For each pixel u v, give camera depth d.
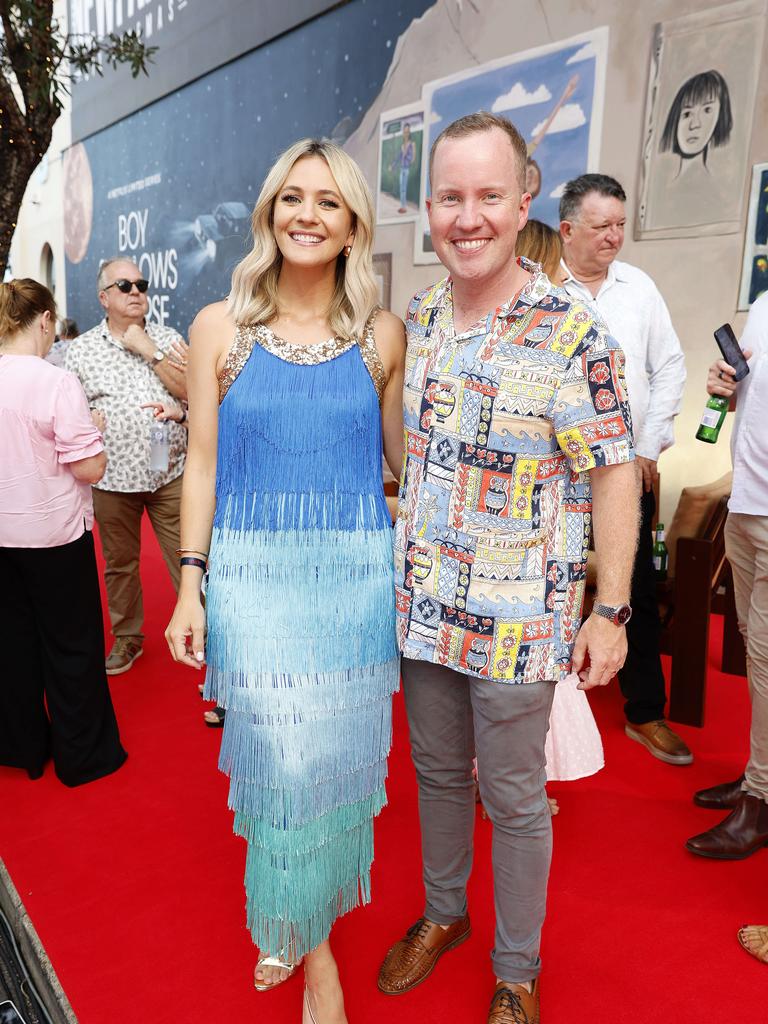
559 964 1.93
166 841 2.45
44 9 4.21
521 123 5.25
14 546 2.52
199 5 8.45
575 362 1.42
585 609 3.23
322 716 1.61
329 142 1.56
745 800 2.37
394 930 2.05
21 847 2.42
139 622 3.86
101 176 11.47
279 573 1.59
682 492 4.52
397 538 1.64
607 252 2.86
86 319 12.72
